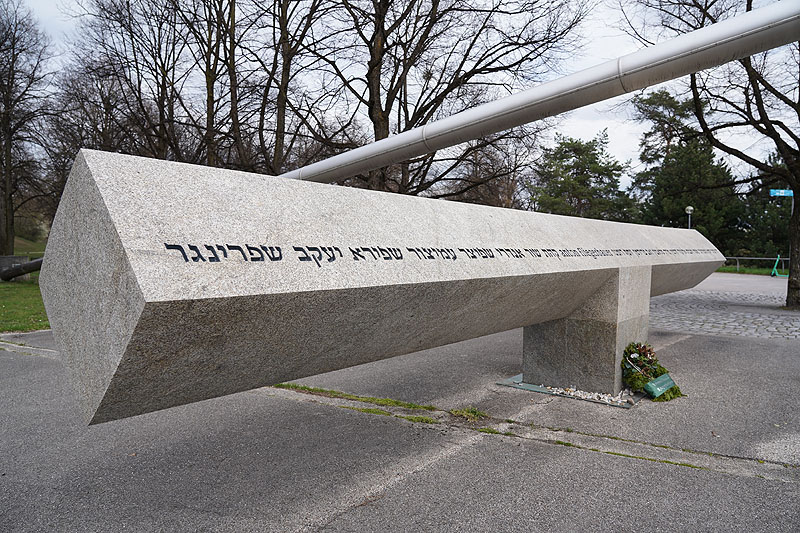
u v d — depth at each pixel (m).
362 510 2.99
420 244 3.05
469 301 3.40
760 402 5.05
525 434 4.22
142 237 1.86
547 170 36.53
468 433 4.26
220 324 2.05
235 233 2.15
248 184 2.40
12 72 21.73
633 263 5.55
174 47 13.47
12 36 21.66
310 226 2.49
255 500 3.14
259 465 3.65
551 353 5.61
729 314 11.61
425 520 2.87
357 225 2.75
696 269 8.02
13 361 7.09
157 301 1.74
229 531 2.79
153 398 2.30
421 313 3.10
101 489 3.31
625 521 2.83
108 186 1.92
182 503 3.11
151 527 2.84
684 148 30.48
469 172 16.39
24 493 3.28
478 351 7.74
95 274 2.05
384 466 3.61
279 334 2.37
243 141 14.07
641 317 5.72
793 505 2.99
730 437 4.11
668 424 4.42
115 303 1.91
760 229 30.52
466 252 3.36
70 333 2.52
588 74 3.94
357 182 13.73
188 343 2.04
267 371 2.66
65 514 3.00
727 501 3.04
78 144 19.62
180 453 3.89
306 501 3.11
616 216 38.38
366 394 5.45
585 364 5.39
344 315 2.56
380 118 11.46
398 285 2.65
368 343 3.05
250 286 2.04
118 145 15.02
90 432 4.37
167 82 13.84
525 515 2.91
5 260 20.31
